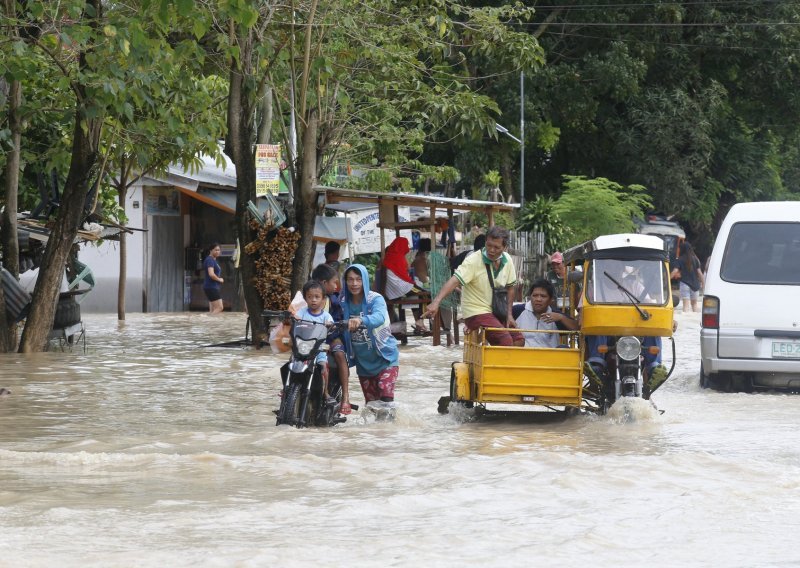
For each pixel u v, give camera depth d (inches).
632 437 1051.9
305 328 1108.5
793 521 697.0
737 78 4926.2
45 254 1956.2
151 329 2578.7
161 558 590.9
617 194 4303.6
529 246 3828.7
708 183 4842.5
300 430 1080.8
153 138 2071.9
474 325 1200.8
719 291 1433.3
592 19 4532.5
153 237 3324.3
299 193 2081.7
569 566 584.1
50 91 2137.1
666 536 655.1
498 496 773.3
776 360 1412.4
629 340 1135.6
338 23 2101.4
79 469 874.1
